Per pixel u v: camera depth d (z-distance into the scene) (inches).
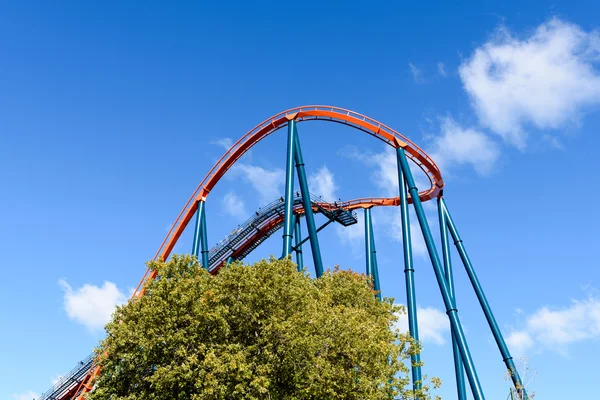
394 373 1275.8
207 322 1250.6
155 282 1341.0
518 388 1270.9
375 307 1523.1
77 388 1991.9
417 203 1888.5
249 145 2199.8
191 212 2252.7
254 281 1256.8
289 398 1167.6
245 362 1162.0
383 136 2079.2
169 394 1189.1
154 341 1217.4
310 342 1172.5
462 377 1765.5
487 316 1911.9
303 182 1977.1
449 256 2057.1
